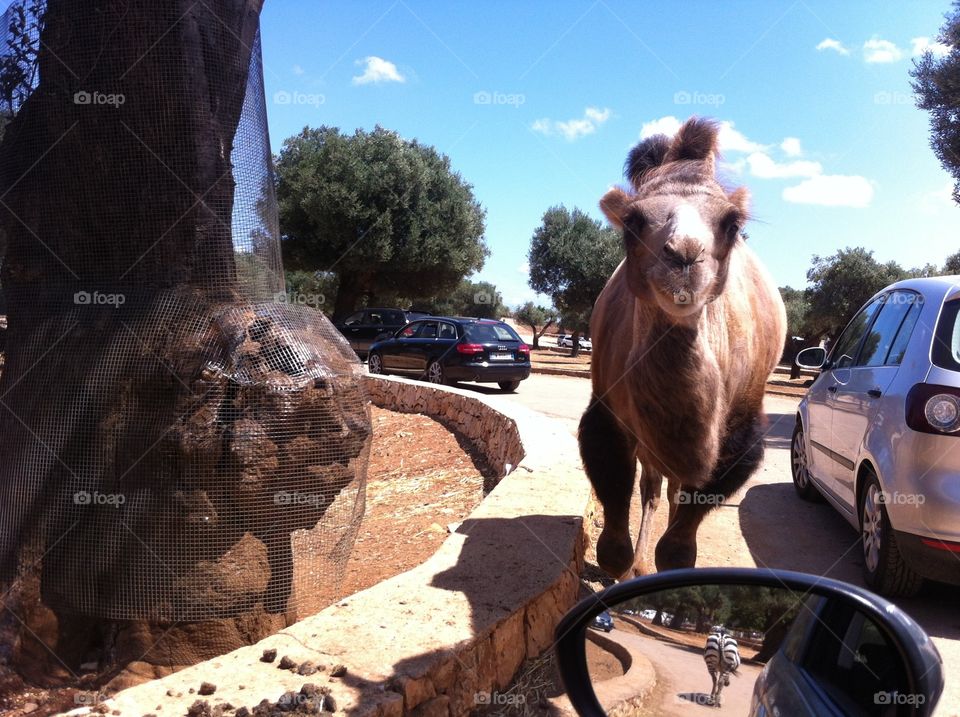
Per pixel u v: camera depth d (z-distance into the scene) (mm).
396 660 3080
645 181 4129
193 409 3812
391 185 31031
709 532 6863
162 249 4027
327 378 4125
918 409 4805
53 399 3922
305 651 3150
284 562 4160
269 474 3939
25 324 4125
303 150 31438
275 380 3951
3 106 4258
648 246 3674
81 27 4027
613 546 4758
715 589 1961
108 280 4031
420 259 32562
